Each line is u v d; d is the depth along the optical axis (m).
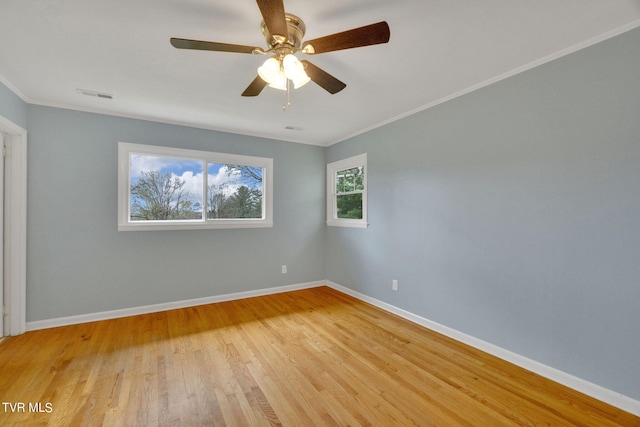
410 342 2.70
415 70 2.31
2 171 2.71
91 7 1.58
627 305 1.77
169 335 2.83
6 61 2.16
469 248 2.64
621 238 1.80
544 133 2.13
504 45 1.97
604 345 1.86
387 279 3.55
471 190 2.62
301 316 3.35
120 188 3.30
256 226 4.17
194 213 3.80
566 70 2.02
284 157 4.41
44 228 2.96
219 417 1.72
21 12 1.61
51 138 2.98
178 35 1.84
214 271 3.88
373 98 2.87
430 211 3.00
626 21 1.72
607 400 1.84
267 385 2.03
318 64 2.21
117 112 3.25
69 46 1.96
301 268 4.57
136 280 3.40
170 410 1.78
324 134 4.16
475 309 2.60
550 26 1.76
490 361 2.36
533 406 1.82
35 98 2.85
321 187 4.73
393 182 3.46
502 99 2.38
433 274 2.97
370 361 2.35
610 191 1.84
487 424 1.67
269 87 2.57
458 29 1.79
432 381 2.09
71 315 3.08
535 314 2.19
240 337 2.79
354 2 1.56
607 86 1.84
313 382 2.07
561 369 2.05
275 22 1.36
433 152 2.96
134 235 3.39
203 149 3.80
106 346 2.59
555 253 2.08
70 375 2.14
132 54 2.07
